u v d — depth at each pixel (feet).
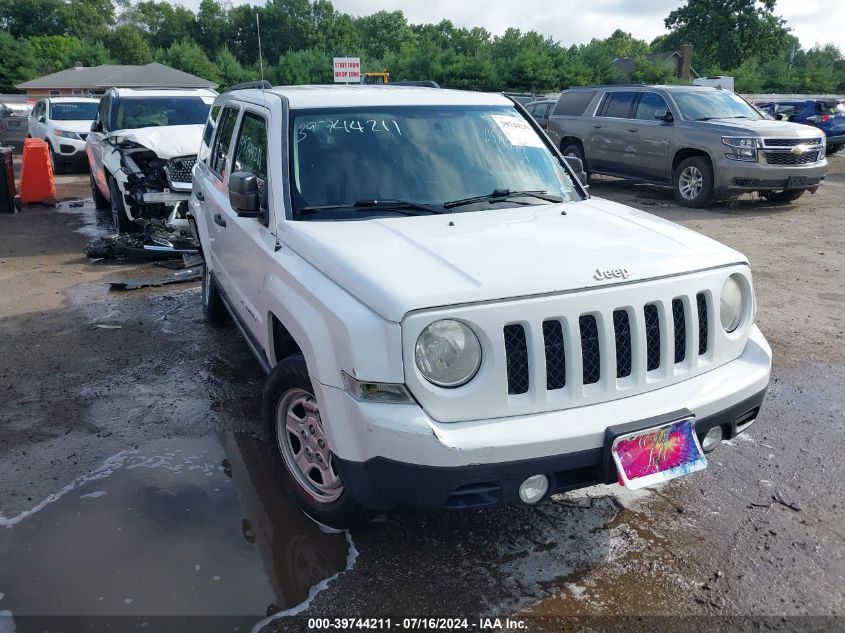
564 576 10.55
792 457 13.94
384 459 9.28
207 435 14.78
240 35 255.09
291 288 11.27
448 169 13.67
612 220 12.62
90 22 325.21
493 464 9.18
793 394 16.81
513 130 15.12
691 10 269.44
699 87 45.60
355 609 9.87
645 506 12.28
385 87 16.02
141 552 11.01
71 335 20.66
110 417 15.56
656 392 10.37
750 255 30.14
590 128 48.44
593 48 185.26
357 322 9.39
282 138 13.37
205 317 21.98
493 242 10.98
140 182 30.45
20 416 15.58
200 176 19.84
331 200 12.76
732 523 11.82
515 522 11.82
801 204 43.32
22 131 72.90
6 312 22.77
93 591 10.14
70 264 29.09
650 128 43.96
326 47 225.97
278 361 13.01
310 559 10.88
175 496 12.55
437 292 9.26
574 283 9.75
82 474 13.25
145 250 29.09
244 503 12.35
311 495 11.49
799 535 11.51
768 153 39.34
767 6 262.47
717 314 11.05
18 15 313.73
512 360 9.58
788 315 22.40
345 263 10.31
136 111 35.29
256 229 13.58
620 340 10.18
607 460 9.60
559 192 14.35
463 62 168.66
